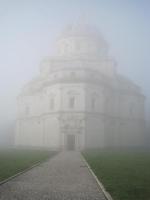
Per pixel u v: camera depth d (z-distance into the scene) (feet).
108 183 57.98
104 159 125.59
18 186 54.60
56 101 246.47
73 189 52.11
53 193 48.16
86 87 242.37
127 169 85.20
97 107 245.86
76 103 240.73
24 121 300.20
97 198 44.65
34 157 135.33
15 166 90.53
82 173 76.69
